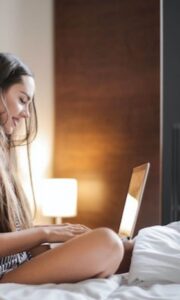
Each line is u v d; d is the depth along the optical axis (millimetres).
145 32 2717
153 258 1038
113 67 2799
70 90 2920
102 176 2809
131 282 1014
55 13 2961
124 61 2768
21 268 992
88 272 949
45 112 2877
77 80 2900
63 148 2934
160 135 2662
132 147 2727
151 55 2701
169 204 3254
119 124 2773
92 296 855
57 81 2955
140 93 2721
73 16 2912
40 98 2832
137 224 2637
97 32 2850
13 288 876
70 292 863
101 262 945
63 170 2926
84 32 2883
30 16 2744
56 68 2955
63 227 1113
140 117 2715
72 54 2914
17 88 1347
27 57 2719
